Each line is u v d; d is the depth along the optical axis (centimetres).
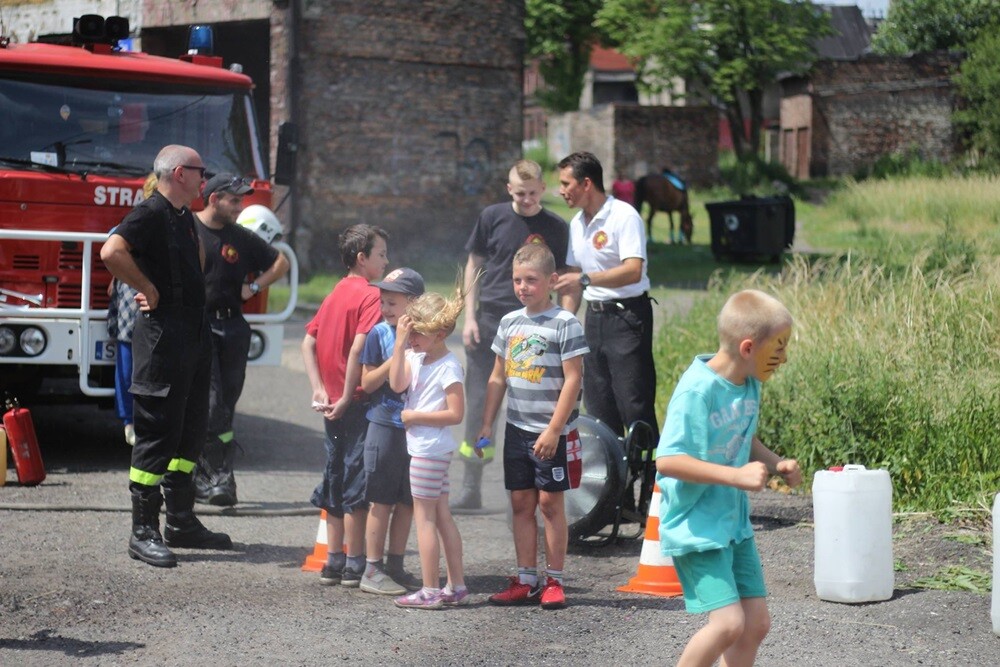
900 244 2028
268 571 737
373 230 720
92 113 1068
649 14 5278
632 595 695
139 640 599
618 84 7775
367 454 678
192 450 781
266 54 2545
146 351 749
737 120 5478
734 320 468
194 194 774
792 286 1409
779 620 639
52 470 1026
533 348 670
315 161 2570
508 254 870
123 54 1141
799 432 980
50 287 1020
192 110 1114
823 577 673
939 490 882
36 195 1014
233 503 894
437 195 2741
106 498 916
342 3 2573
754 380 482
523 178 857
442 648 595
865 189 3769
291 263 1073
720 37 5131
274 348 1070
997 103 5062
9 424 950
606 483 782
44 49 1100
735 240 2941
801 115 5584
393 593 686
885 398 980
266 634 612
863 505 668
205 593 684
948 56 5319
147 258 753
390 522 728
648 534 706
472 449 898
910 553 770
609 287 820
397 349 652
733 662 489
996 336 1140
